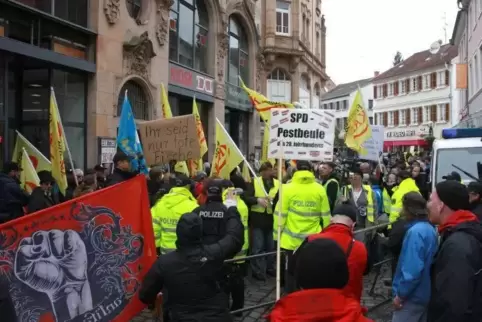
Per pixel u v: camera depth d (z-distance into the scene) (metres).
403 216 5.50
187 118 8.23
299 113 6.56
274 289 8.67
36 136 13.29
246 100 27.02
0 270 4.15
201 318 3.95
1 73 12.07
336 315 2.34
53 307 4.41
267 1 31.30
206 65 22.80
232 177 9.73
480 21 25.27
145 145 8.39
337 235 4.43
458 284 3.25
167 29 17.77
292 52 32.00
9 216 7.17
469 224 3.59
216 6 22.73
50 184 8.18
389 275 9.63
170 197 6.79
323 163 9.60
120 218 4.86
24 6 11.99
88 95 14.38
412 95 58.25
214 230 5.26
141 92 16.72
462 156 10.00
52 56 12.75
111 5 14.77
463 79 31.23
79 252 4.59
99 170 10.44
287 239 7.20
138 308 4.90
